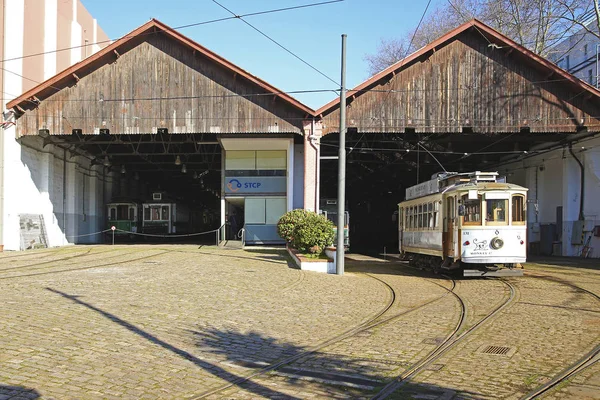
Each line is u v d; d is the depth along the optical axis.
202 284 14.29
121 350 7.23
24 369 6.10
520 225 16.95
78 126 27.53
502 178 18.11
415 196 23.03
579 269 21.39
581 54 42.84
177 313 10.09
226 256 24.14
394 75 27.03
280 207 31.27
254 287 14.11
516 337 8.59
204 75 27.59
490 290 14.73
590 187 28.75
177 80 27.66
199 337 8.29
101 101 27.61
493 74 27.14
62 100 27.62
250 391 5.82
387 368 6.81
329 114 27.28
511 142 32.03
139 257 23.17
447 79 27.12
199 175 48.47
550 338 8.49
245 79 27.44
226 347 7.80
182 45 27.66
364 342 8.27
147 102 27.56
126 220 43.06
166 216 44.44
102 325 8.66
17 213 27.81
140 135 32.12
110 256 23.70
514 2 33.75
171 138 32.31
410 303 12.34
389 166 39.22
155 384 5.90
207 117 27.47
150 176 52.00
